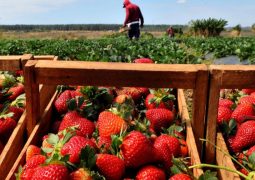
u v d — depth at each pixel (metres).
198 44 2.70
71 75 0.34
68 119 0.36
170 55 1.34
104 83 0.34
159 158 0.30
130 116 0.34
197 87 0.33
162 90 0.42
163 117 0.38
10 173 0.29
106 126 0.33
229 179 0.29
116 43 2.50
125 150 0.29
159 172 0.29
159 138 0.33
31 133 0.36
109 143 0.32
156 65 0.34
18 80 0.51
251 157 0.30
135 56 1.28
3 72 0.54
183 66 0.34
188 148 0.34
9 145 0.33
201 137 0.34
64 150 0.29
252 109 0.38
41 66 0.35
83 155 0.27
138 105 0.45
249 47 1.95
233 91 0.50
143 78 0.33
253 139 0.33
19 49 2.16
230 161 0.30
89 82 0.34
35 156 0.29
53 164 0.26
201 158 0.35
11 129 0.38
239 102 0.42
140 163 0.29
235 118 0.38
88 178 0.26
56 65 0.34
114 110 0.34
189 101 0.70
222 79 0.33
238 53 1.80
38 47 2.51
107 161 0.27
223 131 0.36
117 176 0.28
